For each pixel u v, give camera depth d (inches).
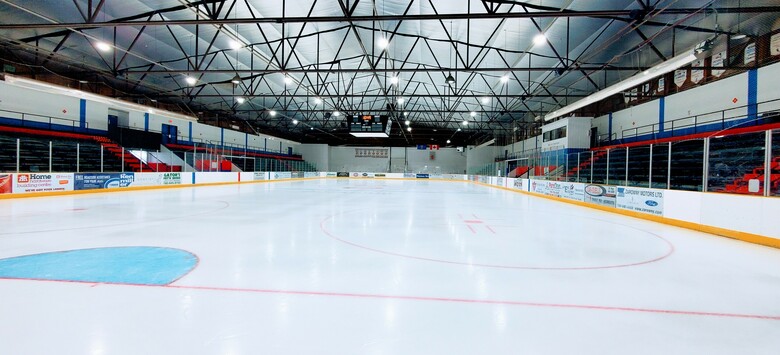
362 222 295.0
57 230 237.6
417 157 1542.8
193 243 203.3
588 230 272.8
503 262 173.0
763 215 222.5
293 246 199.9
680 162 523.2
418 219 319.3
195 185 724.7
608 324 105.6
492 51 511.5
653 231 272.5
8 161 531.2
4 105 574.2
